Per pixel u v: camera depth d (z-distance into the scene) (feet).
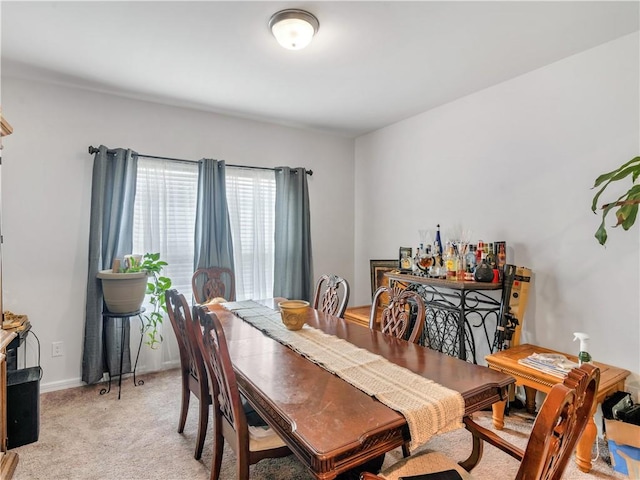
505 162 8.96
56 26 6.53
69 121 9.30
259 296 12.14
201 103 10.53
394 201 12.46
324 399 4.02
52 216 9.10
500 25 6.50
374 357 5.34
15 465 6.09
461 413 4.02
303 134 13.19
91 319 9.14
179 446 6.79
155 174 10.41
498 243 8.80
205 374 6.15
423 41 7.04
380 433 3.46
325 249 13.78
